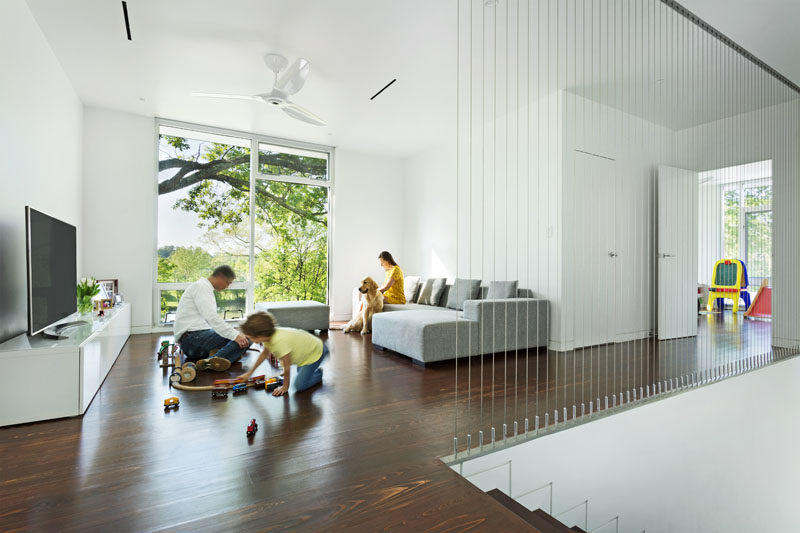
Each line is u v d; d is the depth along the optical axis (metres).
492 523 1.17
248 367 3.06
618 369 3.05
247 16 2.68
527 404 2.26
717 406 2.87
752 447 3.16
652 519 2.39
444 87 3.73
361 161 5.98
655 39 2.88
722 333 4.74
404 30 2.84
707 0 2.51
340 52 3.13
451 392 2.47
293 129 4.96
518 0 2.51
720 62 3.28
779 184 3.98
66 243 2.70
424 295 5.14
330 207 5.80
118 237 4.32
